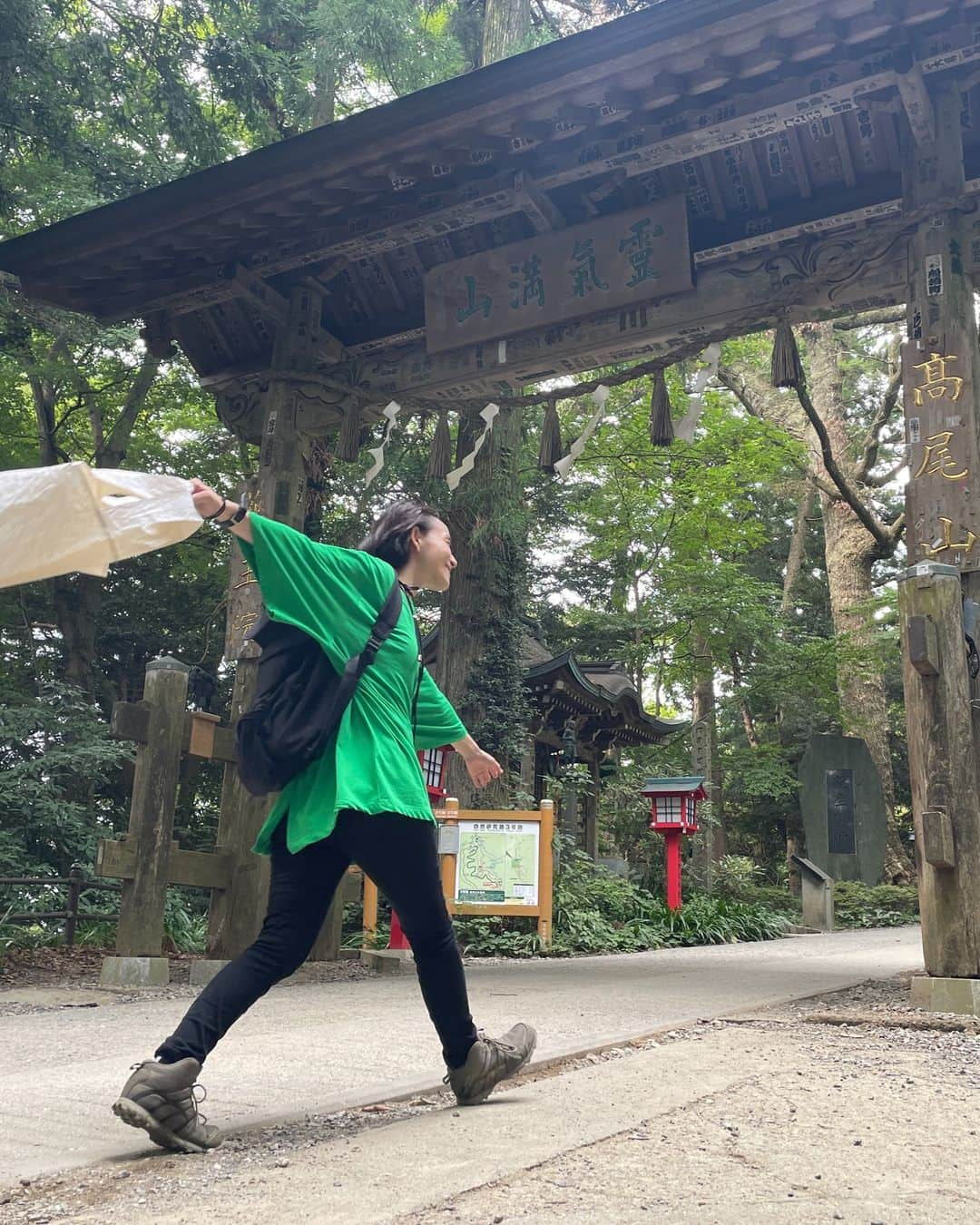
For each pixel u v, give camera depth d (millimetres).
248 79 12641
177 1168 2055
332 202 6855
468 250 7906
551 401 7391
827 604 27984
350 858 2385
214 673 17344
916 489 5469
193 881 6246
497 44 12836
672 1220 1663
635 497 18266
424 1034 3832
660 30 5688
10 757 12008
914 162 5945
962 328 5586
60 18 11539
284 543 2285
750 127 6207
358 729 2334
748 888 18953
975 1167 2016
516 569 11625
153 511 1989
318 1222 1662
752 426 17172
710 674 20516
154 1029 4129
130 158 12773
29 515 1871
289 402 7852
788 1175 1935
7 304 10812
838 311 6848
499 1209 1717
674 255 6922
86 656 15352
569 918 10172
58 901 10008
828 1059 3348
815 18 5461
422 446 11844
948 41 5520
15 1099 2705
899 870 20453
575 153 6727
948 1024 4129
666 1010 4594
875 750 20938
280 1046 3500
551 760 16672
